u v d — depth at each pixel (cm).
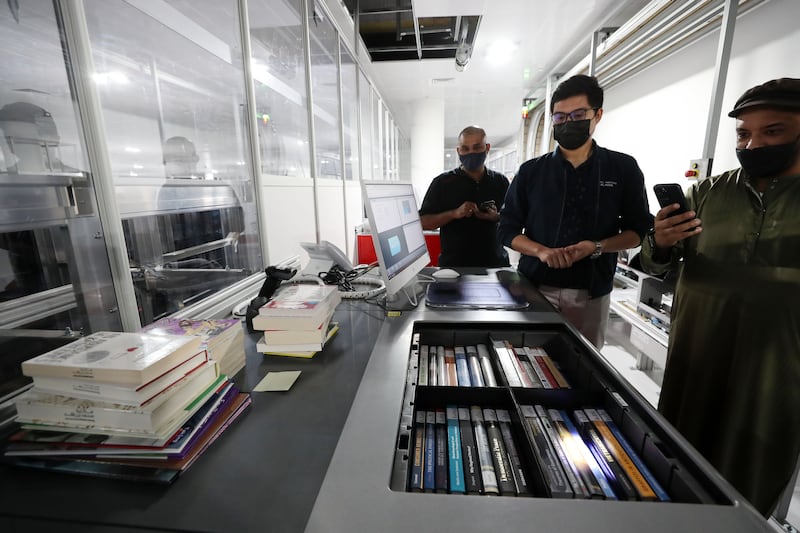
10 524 42
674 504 43
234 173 161
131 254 106
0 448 55
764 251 108
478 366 88
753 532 39
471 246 214
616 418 66
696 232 106
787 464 108
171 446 50
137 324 99
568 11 297
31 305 77
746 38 207
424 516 42
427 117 590
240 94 158
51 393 52
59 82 82
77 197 84
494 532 40
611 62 293
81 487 48
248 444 56
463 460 59
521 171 156
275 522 42
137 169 125
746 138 109
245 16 155
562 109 129
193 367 58
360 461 50
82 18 82
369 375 75
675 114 276
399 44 364
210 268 147
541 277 147
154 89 131
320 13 250
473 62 412
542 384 80
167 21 125
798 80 98
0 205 70
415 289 133
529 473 56
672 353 133
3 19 76
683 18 210
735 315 113
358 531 40
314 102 240
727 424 115
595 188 138
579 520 41
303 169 228
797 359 104
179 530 41
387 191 114
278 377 76
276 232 183
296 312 83
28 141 79
